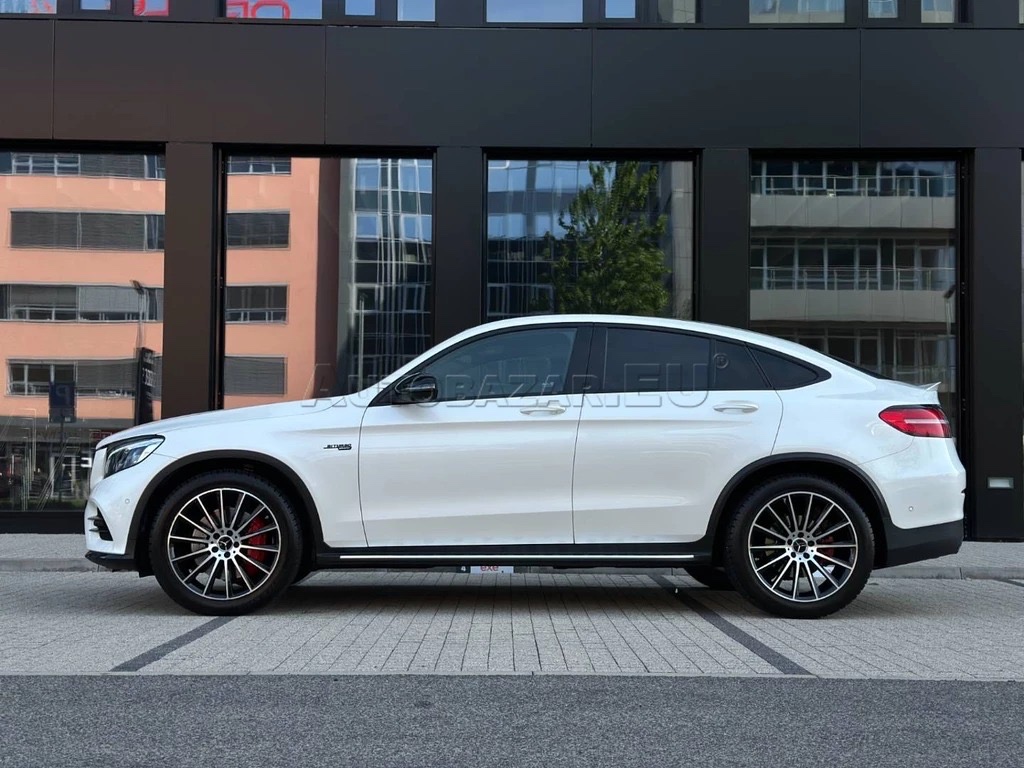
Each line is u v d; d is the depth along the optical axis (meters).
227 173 10.50
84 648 5.12
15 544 9.45
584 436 6.04
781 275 10.43
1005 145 10.14
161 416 10.29
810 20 10.37
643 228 10.53
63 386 10.48
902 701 4.12
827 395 6.14
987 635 5.63
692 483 6.02
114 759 3.36
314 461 6.03
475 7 10.26
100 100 10.15
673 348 6.25
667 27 10.23
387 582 7.84
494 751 3.46
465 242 10.25
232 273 10.49
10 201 10.52
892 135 10.17
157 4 10.33
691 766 3.31
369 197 10.52
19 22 10.15
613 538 6.05
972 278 10.16
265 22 10.21
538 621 6.02
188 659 4.86
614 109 10.23
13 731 3.66
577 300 10.48
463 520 6.02
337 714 3.88
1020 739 3.62
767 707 4.02
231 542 6.09
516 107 10.23
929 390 6.36
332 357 10.47
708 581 7.50
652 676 4.53
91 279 10.50
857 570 5.98
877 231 10.45
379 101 10.22
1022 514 9.98
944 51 10.15
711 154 10.23
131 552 6.02
